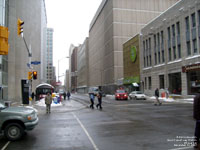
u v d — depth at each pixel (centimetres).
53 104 2572
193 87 3075
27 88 2030
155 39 4378
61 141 790
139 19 7394
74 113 1784
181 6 3394
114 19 7238
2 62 2603
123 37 7244
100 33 9375
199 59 2916
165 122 1177
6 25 2816
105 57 8388
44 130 1018
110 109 2048
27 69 4559
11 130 817
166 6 7656
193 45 3119
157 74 4209
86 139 812
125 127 1052
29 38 4938
